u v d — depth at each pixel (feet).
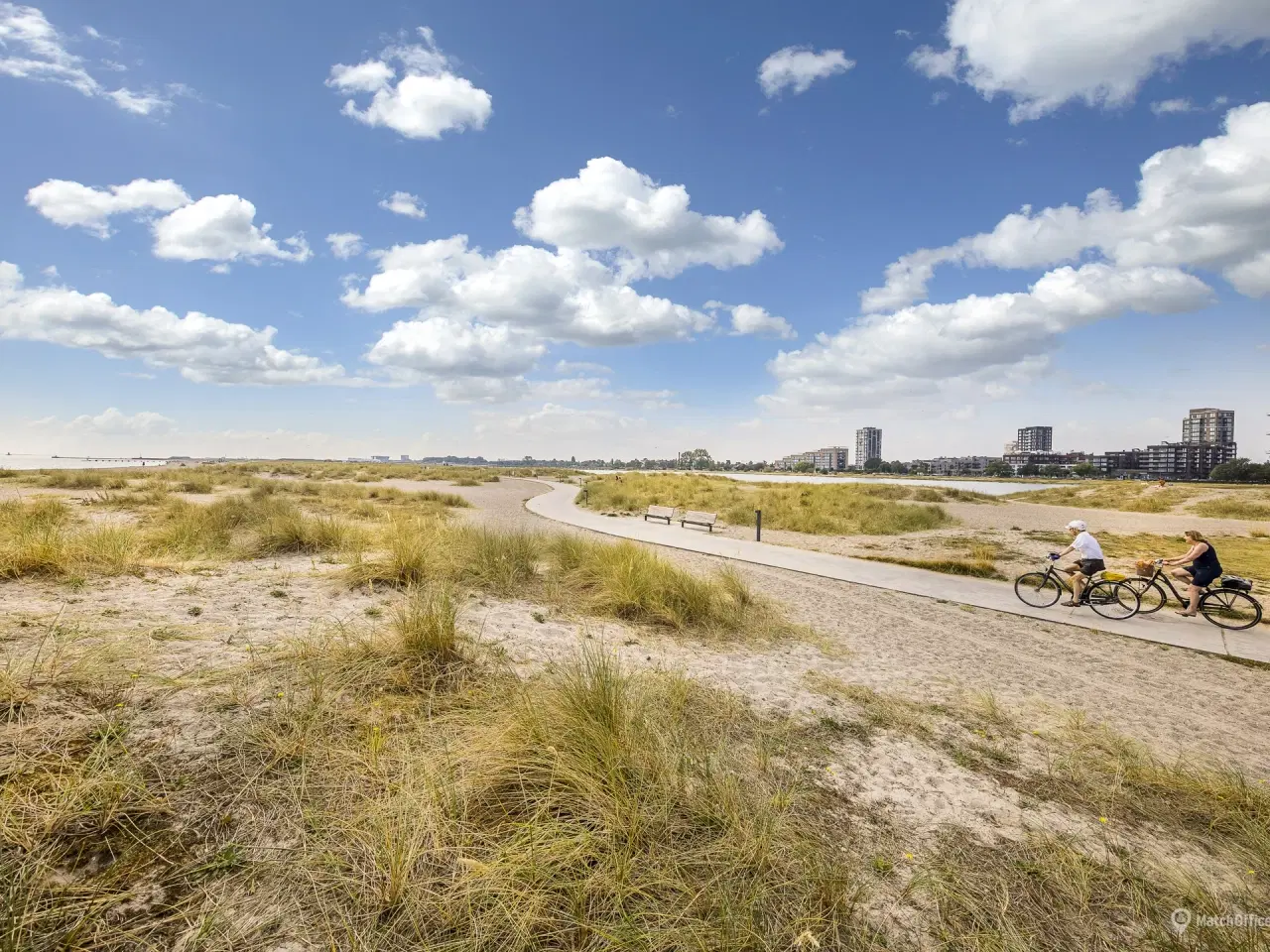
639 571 27.30
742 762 12.78
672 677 16.83
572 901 7.92
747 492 103.14
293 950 6.79
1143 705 18.97
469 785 9.95
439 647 16.19
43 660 12.34
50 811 8.06
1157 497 115.34
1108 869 10.27
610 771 10.30
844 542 56.75
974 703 18.15
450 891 7.81
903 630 26.71
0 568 19.62
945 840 10.77
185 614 17.54
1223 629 28.14
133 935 6.63
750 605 28.07
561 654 18.49
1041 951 8.16
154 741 10.19
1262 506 96.07
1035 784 13.29
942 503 104.37
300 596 21.45
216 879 7.61
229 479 96.12
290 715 11.66
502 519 64.85
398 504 72.49
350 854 8.34
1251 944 8.48
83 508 47.42
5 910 6.56
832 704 17.08
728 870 8.86
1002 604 32.17
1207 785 13.32
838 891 8.84
